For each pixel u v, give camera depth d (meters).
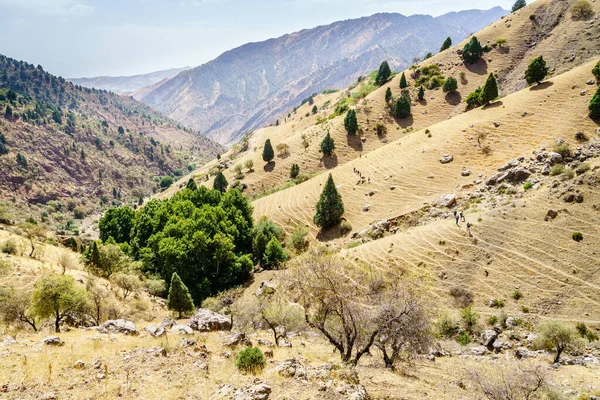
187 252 58.66
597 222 43.41
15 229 76.38
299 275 23.66
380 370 21.31
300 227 80.94
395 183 80.06
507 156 70.88
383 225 66.88
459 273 45.44
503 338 35.28
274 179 122.25
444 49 157.12
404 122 121.12
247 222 77.88
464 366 26.09
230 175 138.88
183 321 41.03
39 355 16.59
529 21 136.25
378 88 146.62
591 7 120.56
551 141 67.88
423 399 16.48
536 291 40.09
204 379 15.32
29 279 44.81
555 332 29.59
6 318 29.25
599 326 34.53
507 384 17.89
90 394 13.10
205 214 66.81
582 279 39.22
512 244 46.12
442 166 77.69
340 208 76.00
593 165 51.91
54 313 28.97
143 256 65.50
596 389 21.61
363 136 121.75
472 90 121.44
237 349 20.75
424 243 52.09
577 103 74.25
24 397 12.48
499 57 128.88
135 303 45.66
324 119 156.12
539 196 51.31
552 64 111.62
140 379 14.80
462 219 54.25
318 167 117.88
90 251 57.34
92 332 22.70
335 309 22.27
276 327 29.72
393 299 21.50
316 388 14.58
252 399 12.95
